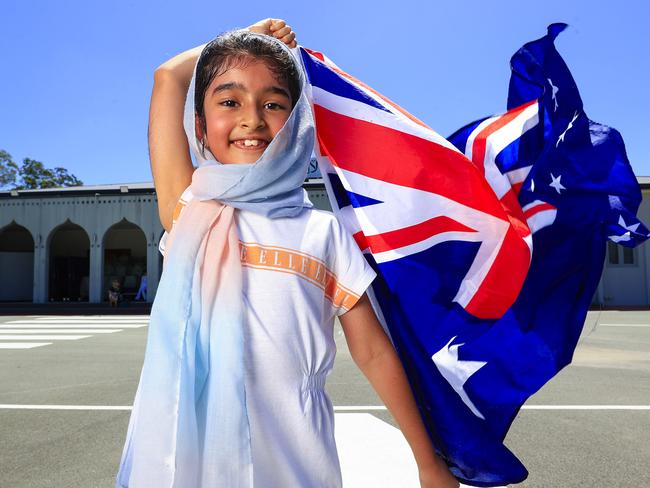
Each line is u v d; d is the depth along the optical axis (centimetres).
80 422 411
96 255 1984
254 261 108
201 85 123
